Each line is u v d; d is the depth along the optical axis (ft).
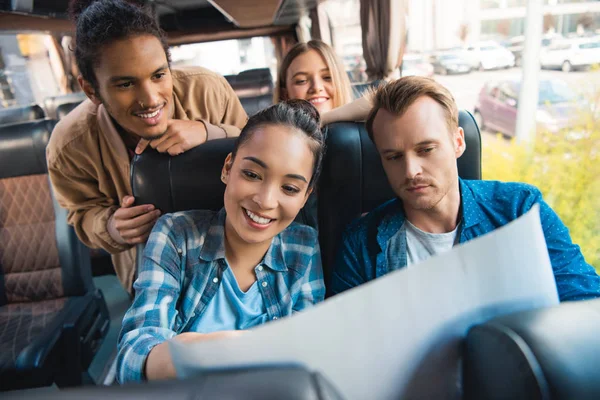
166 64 3.01
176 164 3.10
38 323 4.74
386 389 1.02
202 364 0.92
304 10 12.41
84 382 4.82
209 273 2.69
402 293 0.99
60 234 5.27
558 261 2.55
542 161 4.79
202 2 14.52
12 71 10.36
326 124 3.43
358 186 3.22
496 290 1.09
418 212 2.72
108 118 3.58
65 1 6.66
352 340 0.96
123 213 3.06
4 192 5.32
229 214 2.45
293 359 0.93
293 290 2.77
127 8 2.84
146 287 2.46
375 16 8.32
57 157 3.75
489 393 1.01
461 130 2.62
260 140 2.33
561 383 0.88
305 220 3.64
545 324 0.98
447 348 1.08
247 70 11.58
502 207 2.76
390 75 8.32
